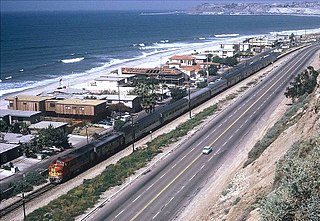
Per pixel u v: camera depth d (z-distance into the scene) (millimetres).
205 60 186750
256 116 91750
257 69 158250
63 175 62688
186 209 48719
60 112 101625
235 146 72000
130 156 71812
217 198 45469
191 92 121188
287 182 23141
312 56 179500
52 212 51281
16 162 74312
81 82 155625
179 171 61906
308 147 31562
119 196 54469
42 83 161125
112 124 97625
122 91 124750
